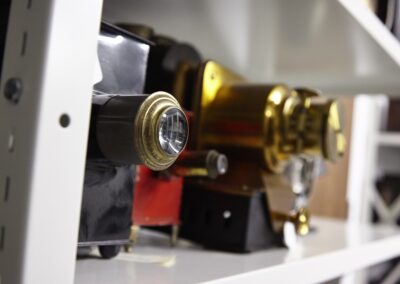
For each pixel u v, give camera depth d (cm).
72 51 28
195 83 57
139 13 60
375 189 175
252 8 56
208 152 48
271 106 54
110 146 32
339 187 132
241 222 53
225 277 40
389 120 174
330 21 59
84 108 28
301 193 71
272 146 54
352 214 152
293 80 90
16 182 26
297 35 65
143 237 59
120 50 39
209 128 57
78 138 28
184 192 56
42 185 26
